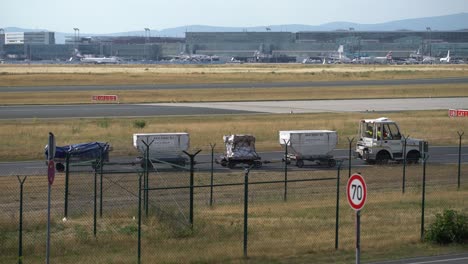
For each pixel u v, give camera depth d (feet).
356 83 486.38
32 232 97.55
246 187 88.28
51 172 71.67
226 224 104.17
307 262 85.61
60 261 83.25
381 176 159.43
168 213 107.14
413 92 418.72
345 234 99.76
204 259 85.30
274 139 227.20
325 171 166.40
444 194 134.72
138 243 83.05
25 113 293.64
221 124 254.27
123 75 545.44
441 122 273.13
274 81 502.38
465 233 96.78
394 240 96.32
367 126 184.85
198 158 187.42
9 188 134.51
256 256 87.56
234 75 563.89
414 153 183.32
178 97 375.66
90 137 219.20
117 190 130.52
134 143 170.71
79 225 101.81
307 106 338.13
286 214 113.50
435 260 87.10
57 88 420.36
